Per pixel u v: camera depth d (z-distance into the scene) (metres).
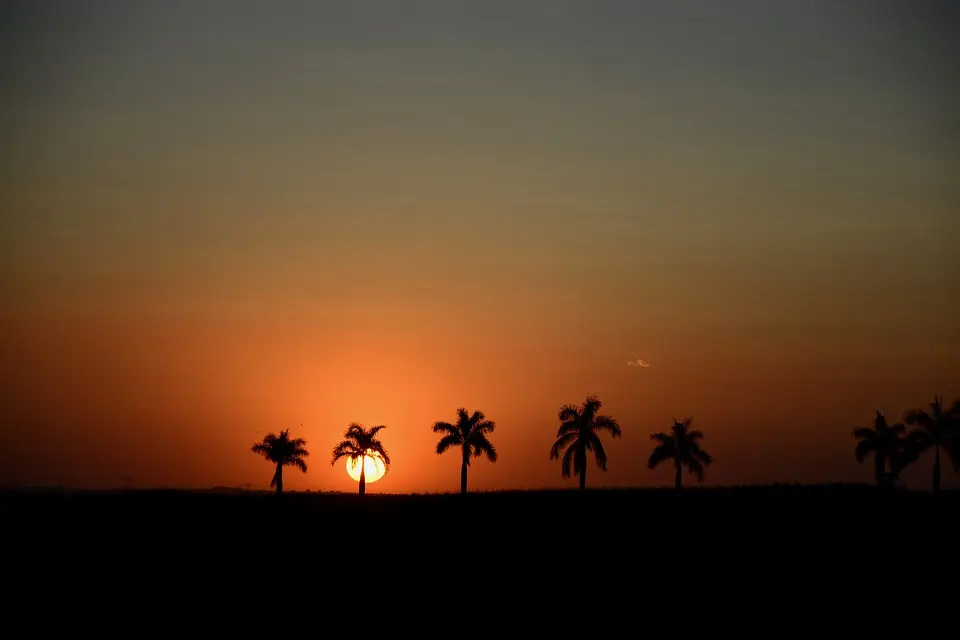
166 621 44.84
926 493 88.19
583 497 85.50
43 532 62.50
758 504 78.88
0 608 46.16
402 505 79.94
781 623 45.50
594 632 44.22
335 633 43.62
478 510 76.81
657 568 56.47
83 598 48.25
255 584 51.84
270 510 75.00
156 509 73.06
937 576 53.84
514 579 53.78
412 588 51.56
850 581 52.94
